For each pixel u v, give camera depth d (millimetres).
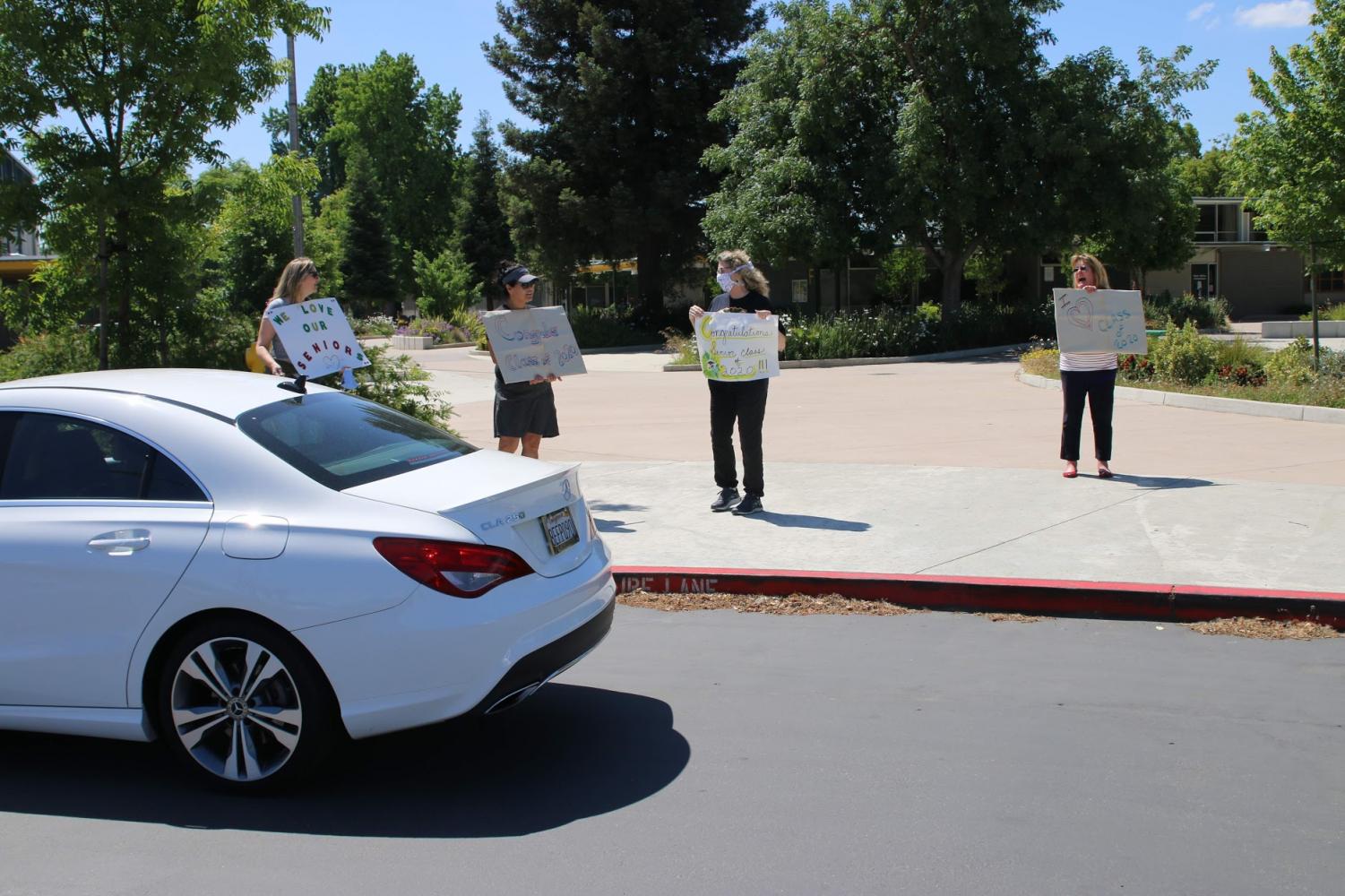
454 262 58938
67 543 4219
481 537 4113
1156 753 4477
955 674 5477
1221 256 49469
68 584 4191
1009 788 4168
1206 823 3855
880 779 4273
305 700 4035
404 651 3955
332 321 7465
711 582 6922
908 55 29234
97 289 10570
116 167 10258
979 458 11008
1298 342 17891
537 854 3729
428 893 3473
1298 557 6898
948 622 6359
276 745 4195
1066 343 9336
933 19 28719
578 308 44438
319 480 4238
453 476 4488
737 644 6035
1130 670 5480
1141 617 6301
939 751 4531
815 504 8898
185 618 4102
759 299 8578
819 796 4133
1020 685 5293
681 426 14594
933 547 7398
